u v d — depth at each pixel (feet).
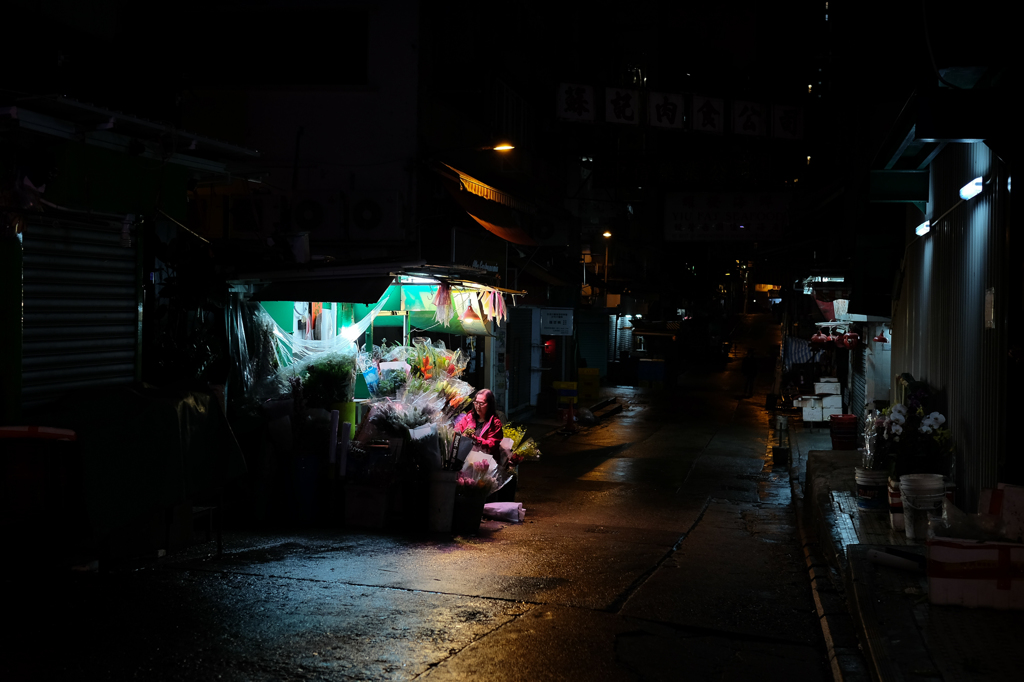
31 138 22.94
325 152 53.67
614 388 116.67
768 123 78.28
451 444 31.53
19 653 15.29
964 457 24.95
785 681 15.85
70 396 21.88
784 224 85.87
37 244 22.85
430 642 17.02
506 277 67.10
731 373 148.97
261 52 54.19
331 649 16.30
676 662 16.70
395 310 40.86
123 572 21.15
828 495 32.22
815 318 81.46
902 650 14.51
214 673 14.79
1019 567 16.63
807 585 24.18
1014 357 19.15
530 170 77.46
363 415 33.99
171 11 38.14
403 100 53.21
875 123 44.21
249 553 24.63
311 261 32.99
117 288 25.58
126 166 25.58
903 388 34.27
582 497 43.73
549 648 17.11
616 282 126.00
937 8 19.72
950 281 27.68
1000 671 13.58
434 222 54.90
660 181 87.86
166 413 21.68
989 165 22.12
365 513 30.66
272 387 33.24
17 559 19.74
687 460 58.75
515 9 71.67
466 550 27.22
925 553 20.63
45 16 30.30
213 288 30.63
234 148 28.50
